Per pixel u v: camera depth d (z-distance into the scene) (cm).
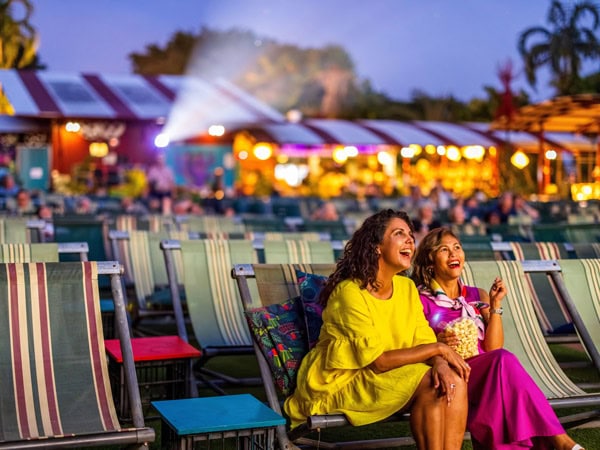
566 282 477
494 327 408
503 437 358
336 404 361
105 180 2533
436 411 343
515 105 2950
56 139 2367
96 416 346
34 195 1836
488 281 466
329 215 1202
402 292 386
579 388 417
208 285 568
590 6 2644
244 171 3019
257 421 334
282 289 430
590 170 2109
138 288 707
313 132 2433
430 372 348
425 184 2881
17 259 516
